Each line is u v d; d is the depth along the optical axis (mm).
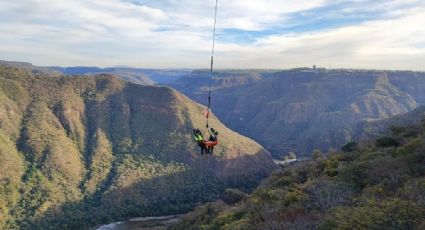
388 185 19656
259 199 29938
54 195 156750
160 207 155250
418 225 12344
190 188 182000
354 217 13602
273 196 27203
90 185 173500
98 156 195875
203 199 168250
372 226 12914
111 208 154875
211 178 192000
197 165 198250
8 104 194625
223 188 183250
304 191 23875
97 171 185375
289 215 17125
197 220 63281
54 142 188250
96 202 161875
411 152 23875
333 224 14086
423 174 20453
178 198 168875
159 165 196375
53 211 146500
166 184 181375
